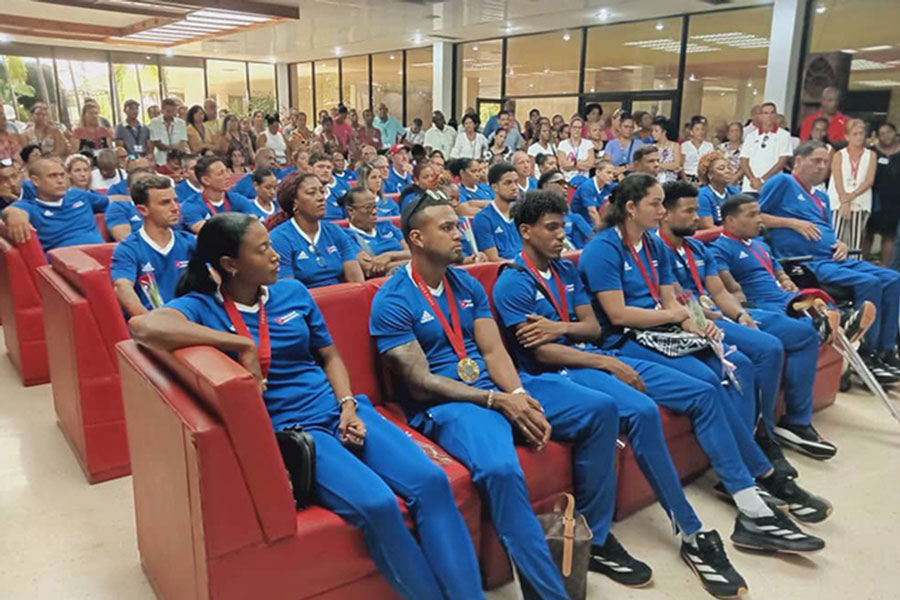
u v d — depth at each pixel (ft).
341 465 5.04
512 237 12.09
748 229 10.18
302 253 9.50
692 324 7.95
